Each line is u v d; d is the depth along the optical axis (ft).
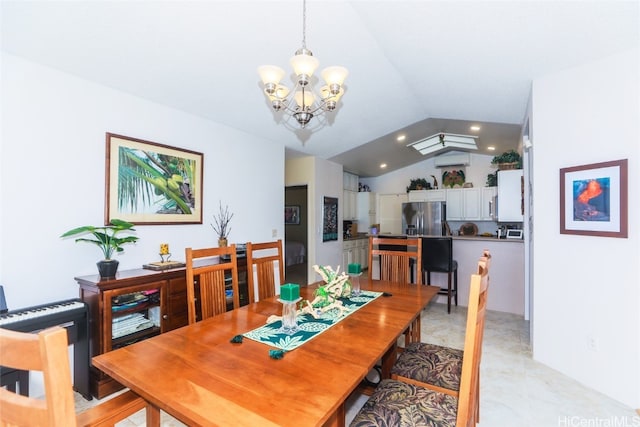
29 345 2.07
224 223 11.32
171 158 9.61
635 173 6.64
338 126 13.80
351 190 23.75
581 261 7.72
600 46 6.79
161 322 7.90
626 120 6.80
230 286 10.16
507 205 15.60
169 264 8.63
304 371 3.73
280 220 13.93
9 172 6.56
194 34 7.20
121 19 6.40
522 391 7.38
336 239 19.21
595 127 7.36
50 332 2.06
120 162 8.36
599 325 7.34
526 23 6.56
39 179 6.97
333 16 7.50
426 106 13.28
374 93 11.78
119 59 7.40
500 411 6.62
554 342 8.43
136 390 3.45
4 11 5.70
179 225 9.84
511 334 11.02
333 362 3.96
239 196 11.99
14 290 6.61
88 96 7.78
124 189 8.45
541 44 7.16
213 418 2.88
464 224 22.53
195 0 6.37
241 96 9.98
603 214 7.14
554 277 8.39
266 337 4.75
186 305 8.44
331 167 18.70
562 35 6.72
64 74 7.36
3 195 6.48
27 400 2.20
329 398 3.19
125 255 8.48
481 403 6.91
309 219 17.02
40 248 6.98
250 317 5.72
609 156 7.09
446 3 6.45
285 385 3.43
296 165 17.48
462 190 21.88
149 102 9.09
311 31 7.91
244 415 2.92
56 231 7.22
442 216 21.30
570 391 7.37
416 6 6.77
